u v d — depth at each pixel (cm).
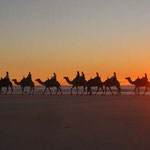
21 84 3988
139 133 915
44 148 730
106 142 793
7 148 729
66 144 770
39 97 3128
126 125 1070
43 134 901
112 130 967
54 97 3150
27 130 968
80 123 1120
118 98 2984
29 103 2167
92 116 1341
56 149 721
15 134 900
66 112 1521
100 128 1005
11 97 3111
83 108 1761
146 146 750
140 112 1527
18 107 1822
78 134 901
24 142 792
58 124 1095
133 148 730
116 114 1427
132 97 3256
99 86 3931
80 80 3894
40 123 1120
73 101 2430
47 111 1570
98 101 2452
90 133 916
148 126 1047
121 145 760
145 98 3020
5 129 987
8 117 1303
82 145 759
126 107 1842
